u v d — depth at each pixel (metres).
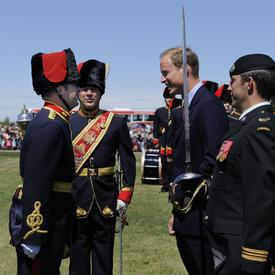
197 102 3.60
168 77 3.71
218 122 3.50
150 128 31.77
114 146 4.48
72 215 3.41
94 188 4.35
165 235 7.27
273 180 2.64
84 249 4.37
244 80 2.92
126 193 4.52
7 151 31.11
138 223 8.09
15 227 3.28
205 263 3.56
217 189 2.92
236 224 2.83
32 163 3.14
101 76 4.49
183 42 3.54
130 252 6.35
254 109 2.86
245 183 2.71
